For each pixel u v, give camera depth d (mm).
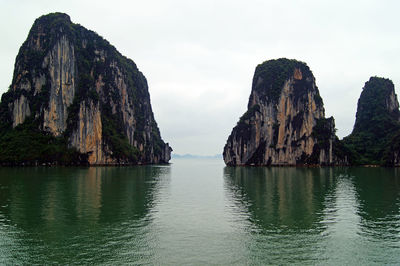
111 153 150125
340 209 40062
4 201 43188
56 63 148875
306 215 36719
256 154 178875
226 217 35688
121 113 177250
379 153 178375
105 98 170250
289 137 176375
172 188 61031
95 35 181000
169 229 30719
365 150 187875
